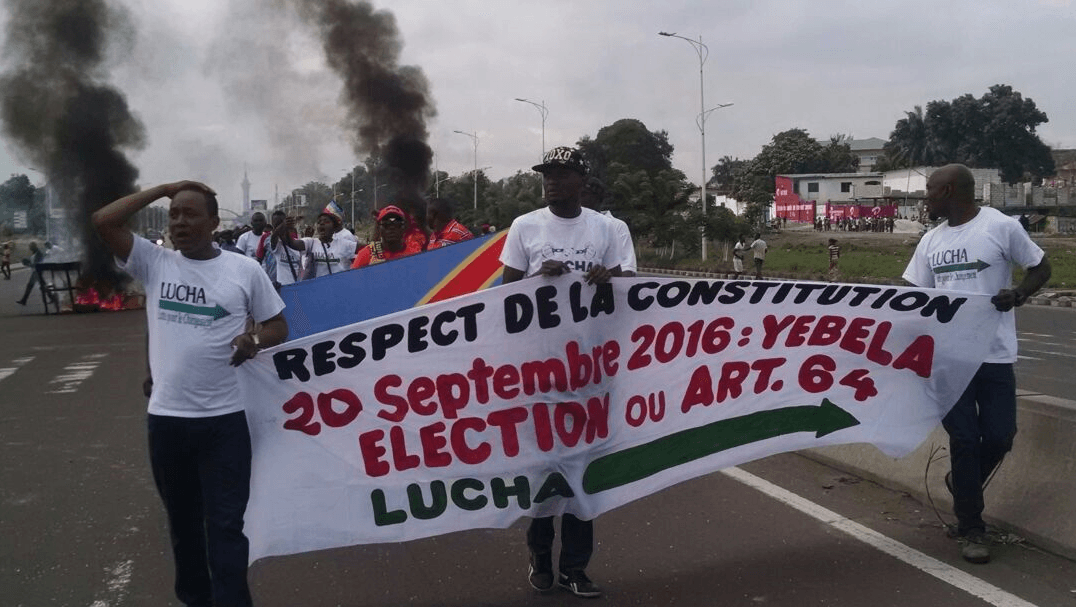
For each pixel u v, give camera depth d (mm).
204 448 3859
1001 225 5023
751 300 4844
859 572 4727
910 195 79875
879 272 35031
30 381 11570
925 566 4785
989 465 5117
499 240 6281
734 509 5852
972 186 5137
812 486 6348
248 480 3975
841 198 87125
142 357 13961
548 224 4574
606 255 4664
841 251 48906
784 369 4965
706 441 4855
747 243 46344
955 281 5148
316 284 6105
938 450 5918
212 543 3855
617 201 48375
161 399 3811
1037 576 4637
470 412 4430
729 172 133750
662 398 4773
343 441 4258
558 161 4438
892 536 5270
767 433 4969
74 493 6504
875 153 123312
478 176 72812
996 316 5004
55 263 23047
